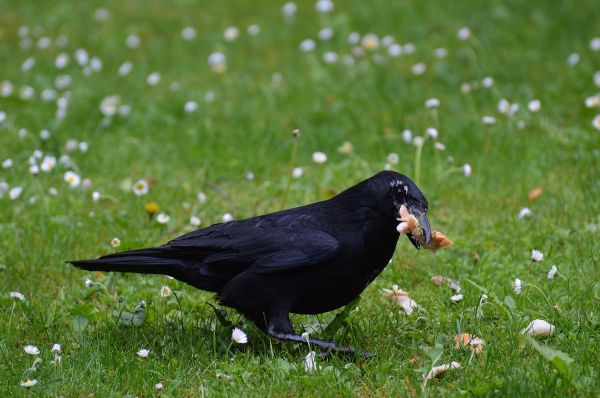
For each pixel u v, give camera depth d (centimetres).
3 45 1936
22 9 2138
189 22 2023
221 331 846
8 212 1158
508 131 1367
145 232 1119
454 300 888
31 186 1212
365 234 792
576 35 1756
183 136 1433
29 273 1003
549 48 1722
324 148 1371
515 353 771
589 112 1402
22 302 901
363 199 797
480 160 1267
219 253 805
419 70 1602
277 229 804
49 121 1473
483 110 1480
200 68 1766
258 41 1880
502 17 1858
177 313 907
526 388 700
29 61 1708
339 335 848
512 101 1484
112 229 1116
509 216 1127
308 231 796
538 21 1827
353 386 738
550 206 1141
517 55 1684
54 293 966
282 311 795
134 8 2134
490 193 1208
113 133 1458
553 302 882
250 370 776
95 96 1588
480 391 699
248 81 1670
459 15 1897
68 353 832
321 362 780
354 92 1556
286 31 1909
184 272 822
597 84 1494
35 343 847
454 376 752
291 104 1540
